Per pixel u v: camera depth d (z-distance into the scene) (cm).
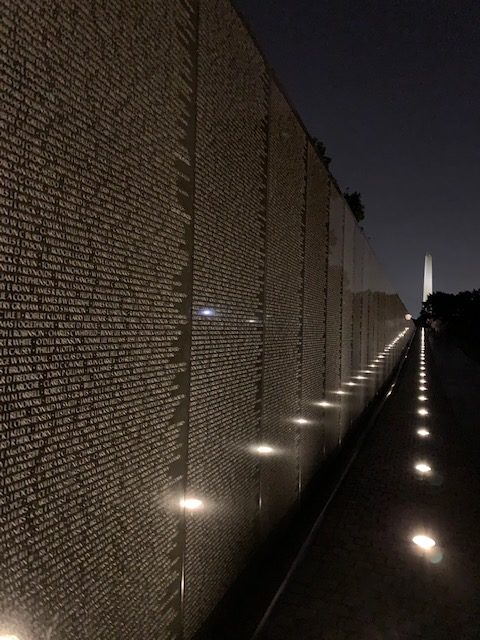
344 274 1090
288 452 663
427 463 1055
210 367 405
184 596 366
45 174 213
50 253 218
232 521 466
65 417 231
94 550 254
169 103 319
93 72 242
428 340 6569
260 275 527
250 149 483
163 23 309
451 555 634
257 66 499
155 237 307
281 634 463
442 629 479
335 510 777
